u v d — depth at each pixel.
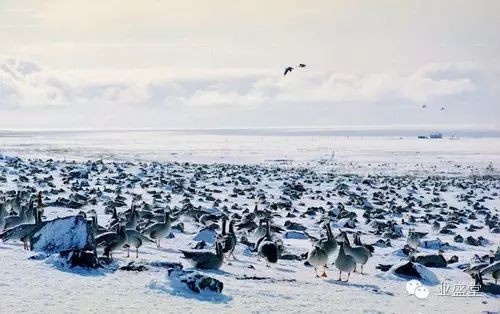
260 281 18.92
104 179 58.97
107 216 34.00
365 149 156.75
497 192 66.12
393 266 21.52
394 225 36.81
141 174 66.94
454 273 23.11
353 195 56.31
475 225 42.00
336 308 16.00
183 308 14.36
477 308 17.62
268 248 22.17
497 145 183.88
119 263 19.00
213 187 59.47
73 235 18.94
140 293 15.31
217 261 20.00
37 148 134.62
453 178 82.56
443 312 16.83
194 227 32.09
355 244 23.55
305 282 19.48
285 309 15.33
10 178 56.12
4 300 13.60
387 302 17.48
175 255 22.05
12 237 20.55
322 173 86.06
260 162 107.06
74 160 86.00
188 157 115.44
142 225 28.19
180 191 52.84
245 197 52.44
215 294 16.03
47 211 34.03
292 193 55.56
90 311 13.36
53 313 12.94
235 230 31.58
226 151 139.62
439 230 37.72
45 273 16.59
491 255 24.20
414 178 81.94
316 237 31.41
